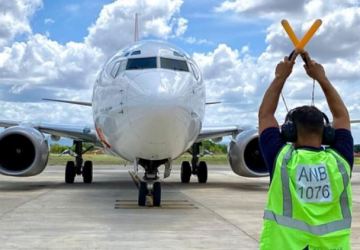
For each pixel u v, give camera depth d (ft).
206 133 51.80
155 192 34.32
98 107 41.63
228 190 48.26
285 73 8.68
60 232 23.82
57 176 73.92
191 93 35.01
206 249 20.25
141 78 34.65
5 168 46.39
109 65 40.45
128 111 33.83
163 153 34.47
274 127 8.53
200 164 59.16
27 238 22.24
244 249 20.29
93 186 52.34
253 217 29.17
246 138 47.01
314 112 8.25
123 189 48.14
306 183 7.75
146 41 40.88
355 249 20.65
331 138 8.27
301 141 8.27
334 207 7.76
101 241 21.70
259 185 55.62
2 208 32.60
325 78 8.70
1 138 45.32
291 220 7.72
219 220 27.96
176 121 32.58
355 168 123.95
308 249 7.61
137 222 27.07
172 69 36.70
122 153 39.58
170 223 26.78
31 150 47.60
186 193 44.73
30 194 42.52
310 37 8.43
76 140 55.77
